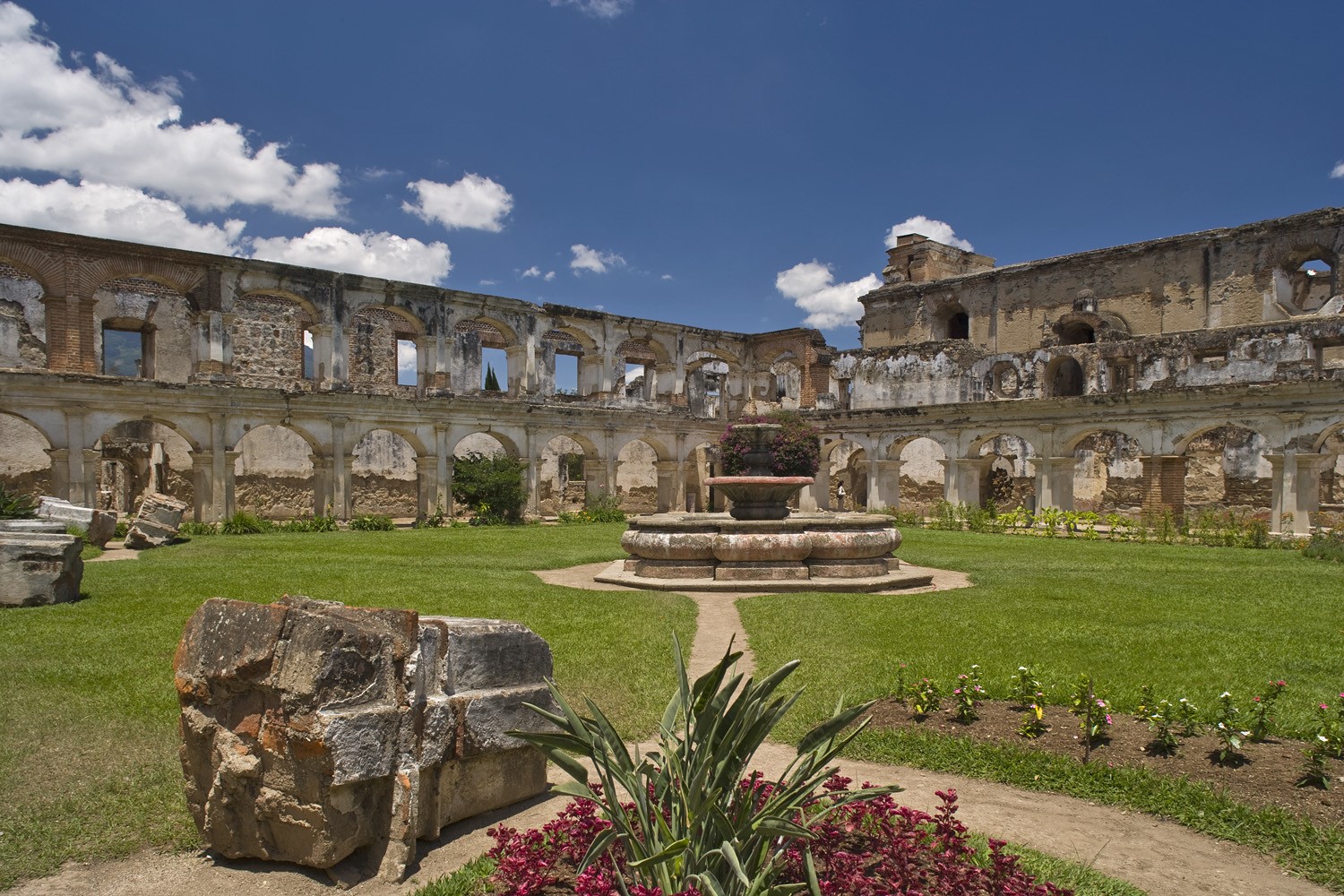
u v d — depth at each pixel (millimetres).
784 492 16969
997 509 37938
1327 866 4879
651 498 44562
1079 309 36312
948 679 8344
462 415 32531
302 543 22250
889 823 4828
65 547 12188
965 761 6492
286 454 35250
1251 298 33375
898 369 37156
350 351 37906
